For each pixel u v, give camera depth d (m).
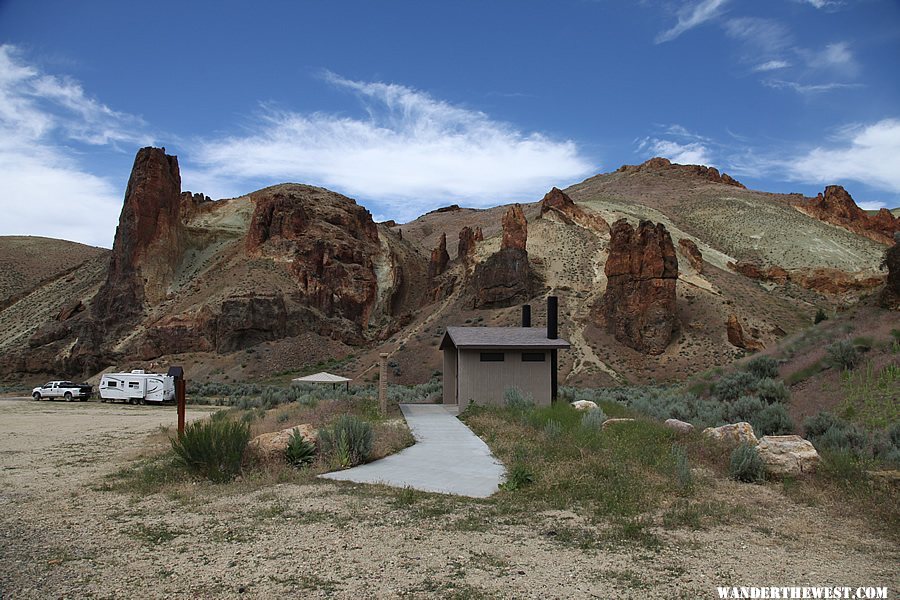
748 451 11.58
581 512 9.23
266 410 29.31
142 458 16.16
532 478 11.23
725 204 137.00
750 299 75.31
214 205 120.81
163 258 88.94
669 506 9.55
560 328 66.19
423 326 75.62
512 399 23.98
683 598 5.91
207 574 6.54
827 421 17.55
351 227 99.75
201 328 76.44
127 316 83.00
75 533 8.33
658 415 22.23
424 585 6.18
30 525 8.82
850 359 24.89
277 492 10.77
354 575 6.48
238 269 86.38
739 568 6.78
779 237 111.88
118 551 7.43
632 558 7.09
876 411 19.72
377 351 71.81
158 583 6.29
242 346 75.31
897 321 28.23
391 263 100.94
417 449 15.54
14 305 99.81
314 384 49.94
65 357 77.81
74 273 104.69
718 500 9.92
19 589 6.14
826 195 133.00
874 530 8.38
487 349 26.45
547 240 89.50
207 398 47.75
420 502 9.91
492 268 77.25
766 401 22.58
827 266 97.44
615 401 29.61
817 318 61.50
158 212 90.69
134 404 44.31
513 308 72.88
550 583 6.26
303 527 8.40
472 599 5.82
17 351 80.12
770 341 61.16
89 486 12.03
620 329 62.06
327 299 85.31
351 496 10.34
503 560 6.97
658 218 117.88
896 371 22.02
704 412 21.78
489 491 10.77
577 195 174.00
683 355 58.09
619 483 10.65
